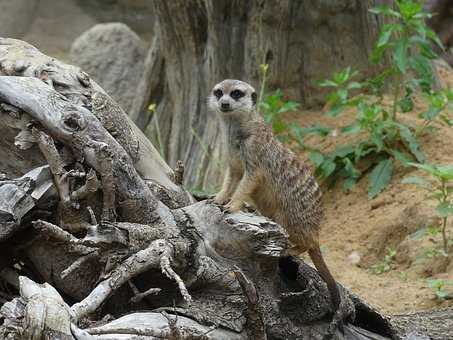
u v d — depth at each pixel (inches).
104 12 1200.8
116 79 802.2
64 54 1103.6
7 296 304.0
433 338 358.9
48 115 284.4
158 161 349.4
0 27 1134.4
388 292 449.1
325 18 589.6
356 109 589.0
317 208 369.7
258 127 370.6
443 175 447.8
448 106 564.1
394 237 503.5
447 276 454.0
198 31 602.9
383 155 550.0
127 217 302.7
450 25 885.8
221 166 572.4
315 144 572.1
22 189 281.9
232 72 594.6
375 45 587.2
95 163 286.0
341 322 328.8
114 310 300.2
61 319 245.8
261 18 581.6
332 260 498.9
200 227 308.5
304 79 599.5
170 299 302.8
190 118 610.9
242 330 292.5
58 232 271.1
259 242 302.0
